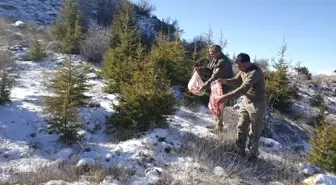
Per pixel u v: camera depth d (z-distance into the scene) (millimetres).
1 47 13273
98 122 7828
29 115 7633
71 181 5262
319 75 31531
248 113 6754
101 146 6824
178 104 9438
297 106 14961
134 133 7391
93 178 5367
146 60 10492
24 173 5477
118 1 26219
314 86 23438
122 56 11477
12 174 5531
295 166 6996
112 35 15141
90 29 16953
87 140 7117
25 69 12047
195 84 7812
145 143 6777
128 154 6371
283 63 13805
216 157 6637
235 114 9188
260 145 7930
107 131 7562
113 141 7129
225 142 7230
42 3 28266
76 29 15711
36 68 12336
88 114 8023
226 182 5668
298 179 6426
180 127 7895
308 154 7812
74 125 6906
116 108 7727
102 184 5168
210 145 6984
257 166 6672
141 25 25422
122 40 12555
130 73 9805
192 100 10109
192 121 8602
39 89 9508
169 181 5484
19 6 25953
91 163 5754
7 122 7238
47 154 6453
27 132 7094
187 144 6934
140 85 7730
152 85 7633
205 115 9414
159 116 7609
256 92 6586
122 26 16125
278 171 6641
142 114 7473
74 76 7648
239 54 6543
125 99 7613
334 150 7480
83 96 7750
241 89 6469
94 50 14297
